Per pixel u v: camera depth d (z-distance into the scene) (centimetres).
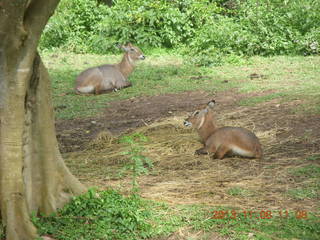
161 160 912
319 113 1138
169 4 2338
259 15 2119
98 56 2209
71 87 1656
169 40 2317
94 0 2456
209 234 600
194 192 741
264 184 767
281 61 1931
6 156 591
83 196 673
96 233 593
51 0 575
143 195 730
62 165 680
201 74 1770
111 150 998
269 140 998
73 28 2398
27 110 630
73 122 1254
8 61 575
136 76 1777
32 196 640
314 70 1725
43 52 2280
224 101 1365
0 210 596
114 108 1384
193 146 991
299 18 2189
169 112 1288
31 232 591
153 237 600
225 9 2373
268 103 1278
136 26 2312
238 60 1928
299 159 878
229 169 848
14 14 542
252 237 585
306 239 577
